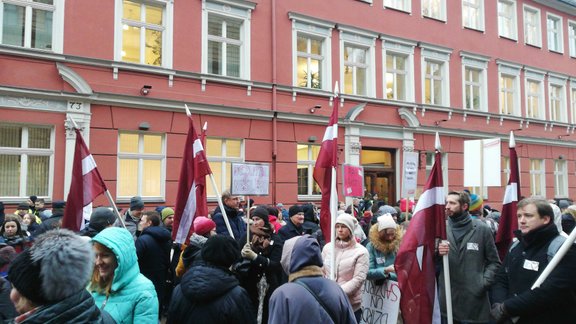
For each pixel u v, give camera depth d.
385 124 16.06
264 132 13.90
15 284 1.83
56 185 10.75
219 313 2.89
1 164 10.43
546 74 21.53
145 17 12.40
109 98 11.45
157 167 12.31
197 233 4.88
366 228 8.84
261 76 13.94
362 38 15.91
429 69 17.84
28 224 7.81
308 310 2.60
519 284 3.29
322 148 4.83
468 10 19.27
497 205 18.94
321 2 15.14
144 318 2.75
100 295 2.79
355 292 4.38
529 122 20.59
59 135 10.85
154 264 5.50
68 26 11.13
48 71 10.83
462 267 4.33
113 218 4.68
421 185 16.84
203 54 12.95
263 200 13.55
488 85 19.25
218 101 13.15
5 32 10.57
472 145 6.77
